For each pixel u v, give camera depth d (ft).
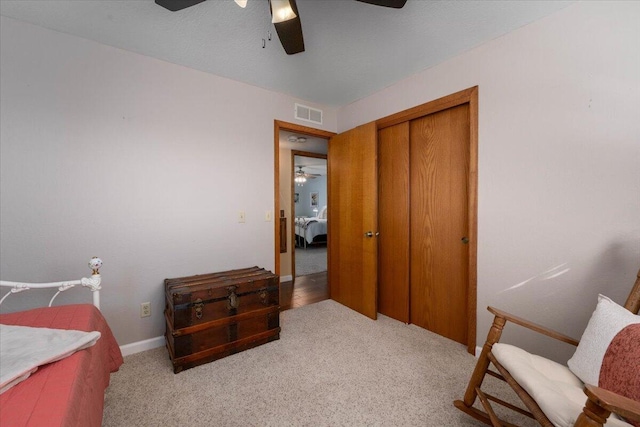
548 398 3.10
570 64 5.07
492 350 4.22
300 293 11.36
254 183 8.41
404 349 6.82
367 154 8.87
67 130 5.81
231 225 7.99
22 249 5.44
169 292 6.15
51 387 2.56
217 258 7.76
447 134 7.46
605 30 4.69
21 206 5.42
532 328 4.17
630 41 4.48
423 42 6.17
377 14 5.20
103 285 6.21
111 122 6.26
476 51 6.38
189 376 5.69
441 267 7.64
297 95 9.18
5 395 2.41
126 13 5.18
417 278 8.25
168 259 7.02
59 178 5.74
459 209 7.24
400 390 5.27
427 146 7.95
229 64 7.09
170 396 5.08
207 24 5.50
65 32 5.75
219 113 7.75
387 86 8.50
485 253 6.33
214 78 7.64
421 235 8.13
